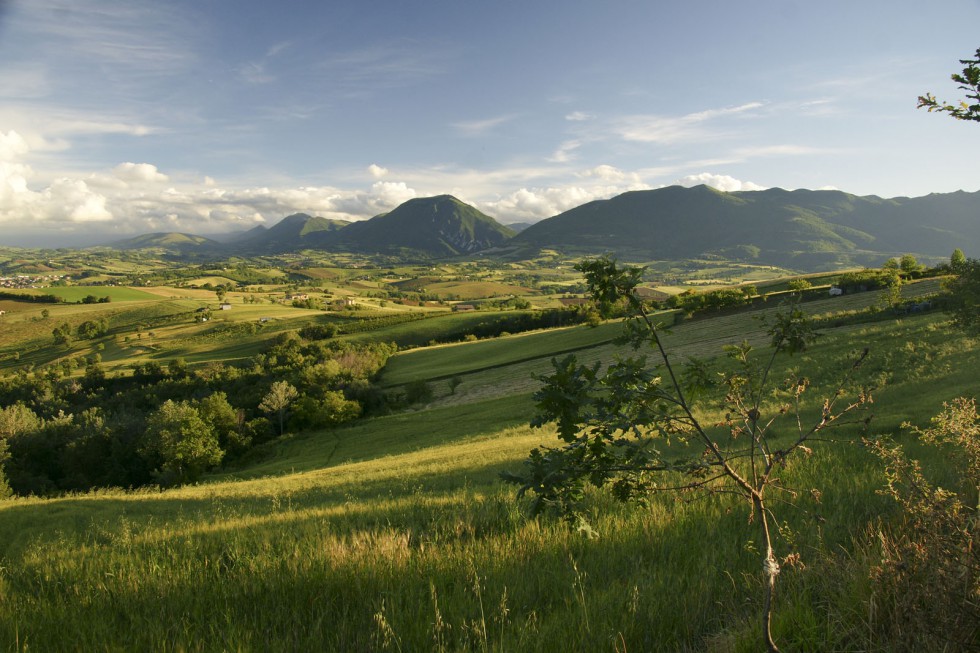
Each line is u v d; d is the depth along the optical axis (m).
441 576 3.93
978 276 14.88
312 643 2.98
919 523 2.75
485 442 28.20
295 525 6.85
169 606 3.73
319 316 171.50
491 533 5.21
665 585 3.38
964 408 3.00
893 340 27.73
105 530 8.62
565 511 3.19
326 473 25.20
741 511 4.88
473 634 2.96
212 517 9.67
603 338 78.31
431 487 12.41
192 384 93.12
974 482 2.99
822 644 2.48
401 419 53.28
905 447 7.04
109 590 4.22
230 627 3.19
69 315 179.62
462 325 131.38
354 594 3.69
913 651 2.26
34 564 5.65
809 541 3.77
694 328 64.88
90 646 3.23
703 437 2.72
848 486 5.24
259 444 59.03
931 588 2.38
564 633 2.85
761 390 2.76
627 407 2.78
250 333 151.00
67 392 98.31
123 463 55.97
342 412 61.62
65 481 54.38
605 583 3.61
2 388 103.56
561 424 2.77
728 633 2.77
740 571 3.56
